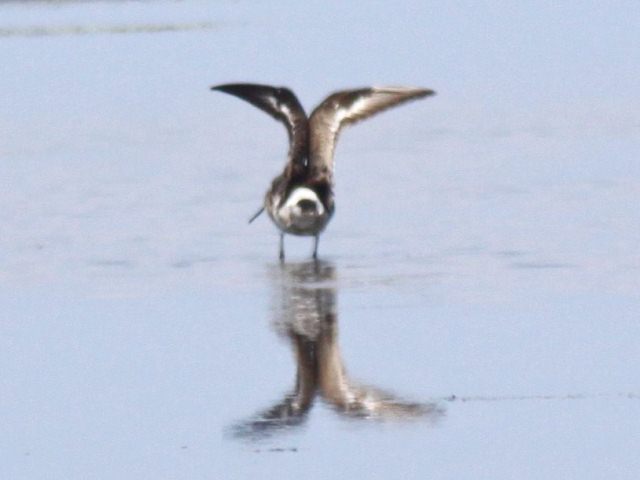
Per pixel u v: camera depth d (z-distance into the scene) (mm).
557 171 25016
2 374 14797
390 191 23891
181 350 15461
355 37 44500
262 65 39344
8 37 47062
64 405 13828
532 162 25891
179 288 18062
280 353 15234
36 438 12984
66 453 12602
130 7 55531
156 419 13375
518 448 12383
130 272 18891
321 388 14086
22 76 39156
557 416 13109
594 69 37469
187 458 12375
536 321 16062
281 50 42250
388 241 20359
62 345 15734
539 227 20781
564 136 28406
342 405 13562
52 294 17797
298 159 18938
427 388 13984
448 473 11914
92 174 25797
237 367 14828
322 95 34281
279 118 18938
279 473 11969
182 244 20453
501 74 37125
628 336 15430
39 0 57844
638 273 18062
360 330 15961
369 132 29859
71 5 56156
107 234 21078
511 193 23297
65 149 28531
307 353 15195
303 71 38094
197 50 42594
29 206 23141
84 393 14156
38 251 20094
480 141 28250
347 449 12430
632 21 46219
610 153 26422
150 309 17062
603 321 15992
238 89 18656
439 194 23484
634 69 37062
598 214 21500
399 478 11812
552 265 18609
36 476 12117
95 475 12086
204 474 12008
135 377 14617
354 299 17281
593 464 12055
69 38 46219
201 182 25000
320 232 19344
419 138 28891
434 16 49281
